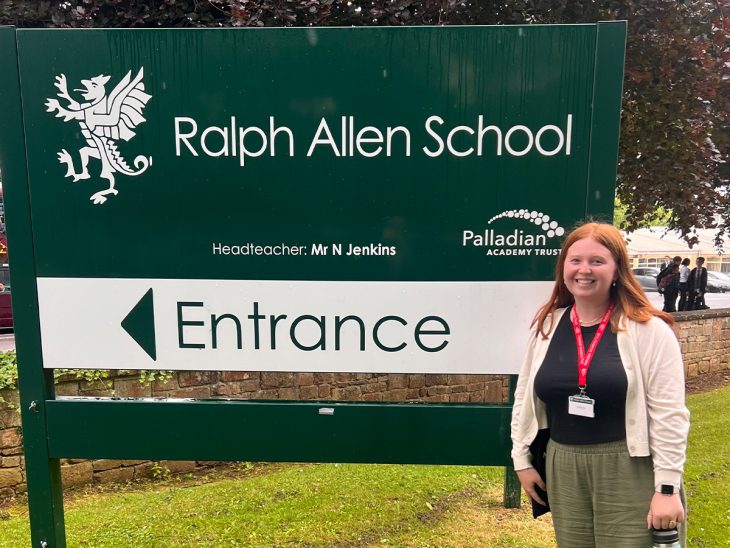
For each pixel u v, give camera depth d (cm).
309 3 315
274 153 241
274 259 246
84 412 258
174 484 438
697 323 771
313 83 237
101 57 240
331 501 367
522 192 238
